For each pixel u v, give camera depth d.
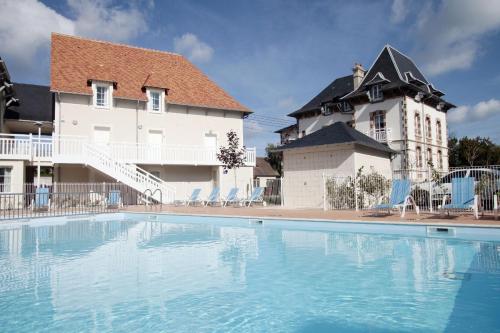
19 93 29.14
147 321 4.29
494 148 40.31
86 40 27.41
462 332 3.78
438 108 35.53
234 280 6.11
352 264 7.10
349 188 16.86
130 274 6.62
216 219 14.32
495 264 6.83
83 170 23.03
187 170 26.22
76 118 23.16
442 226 9.88
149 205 21.02
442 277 5.99
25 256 8.42
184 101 26.45
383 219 11.45
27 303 5.00
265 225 13.08
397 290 5.32
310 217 12.77
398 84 29.38
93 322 4.27
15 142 20.50
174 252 8.71
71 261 7.84
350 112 34.16
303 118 40.00
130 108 24.92
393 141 30.30
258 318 4.34
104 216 16.59
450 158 43.06
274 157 54.91
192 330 4.00
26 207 19.31
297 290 5.46
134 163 23.31
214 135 28.06
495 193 11.99
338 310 4.56
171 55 30.95
